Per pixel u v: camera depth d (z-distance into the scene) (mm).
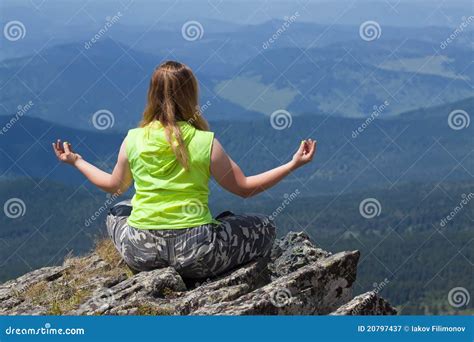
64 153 5582
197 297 4875
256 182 5148
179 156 5066
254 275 5324
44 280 5645
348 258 5273
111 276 5586
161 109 5164
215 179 5172
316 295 5082
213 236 5172
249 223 5379
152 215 5164
